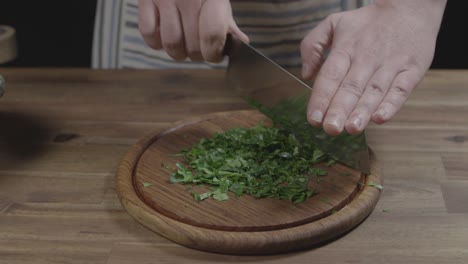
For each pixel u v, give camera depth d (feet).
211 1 2.85
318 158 2.83
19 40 5.37
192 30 2.90
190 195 2.64
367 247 2.49
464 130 3.15
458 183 2.80
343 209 2.57
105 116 3.30
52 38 5.40
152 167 2.81
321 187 2.68
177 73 3.69
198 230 2.48
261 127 3.02
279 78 2.82
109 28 4.10
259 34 3.95
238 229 2.49
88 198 2.74
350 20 2.86
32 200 2.73
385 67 2.76
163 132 3.04
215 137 2.96
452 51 5.15
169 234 2.50
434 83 3.54
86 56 5.50
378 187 2.68
